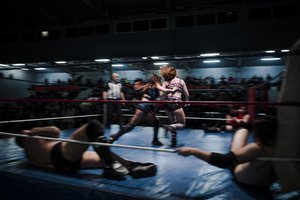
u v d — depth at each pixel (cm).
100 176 223
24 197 221
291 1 1231
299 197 174
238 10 1348
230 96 780
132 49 1552
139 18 1572
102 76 1814
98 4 1581
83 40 1706
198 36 1404
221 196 179
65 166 229
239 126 269
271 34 1252
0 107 941
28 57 1855
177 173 232
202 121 687
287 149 178
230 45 1334
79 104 794
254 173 191
